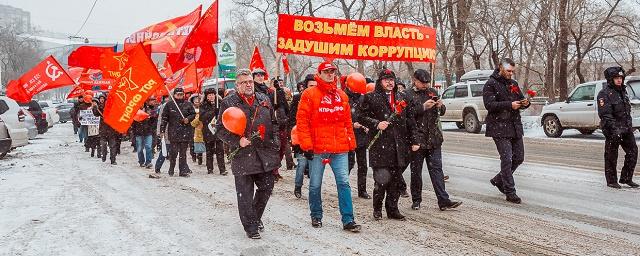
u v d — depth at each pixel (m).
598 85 15.56
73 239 5.48
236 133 5.13
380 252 4.86
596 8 26.73
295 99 8.70
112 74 12.62
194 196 7.88
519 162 7.10
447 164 11.03
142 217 6.45
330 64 5.49
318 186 5.79
